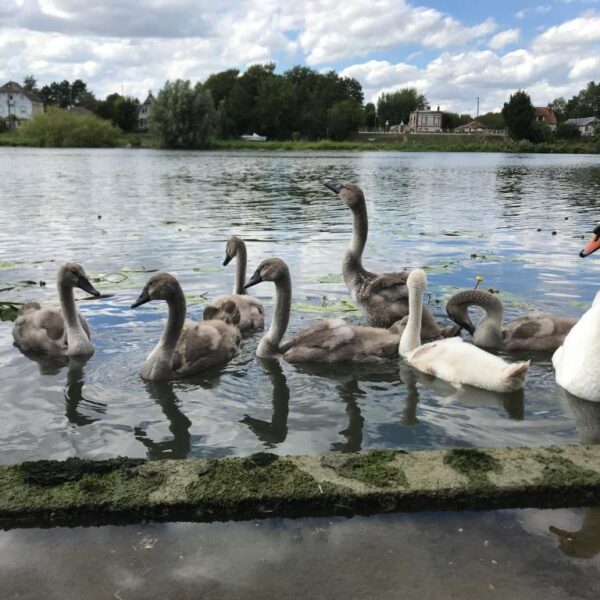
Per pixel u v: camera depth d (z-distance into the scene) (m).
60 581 1.06
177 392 1.88
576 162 17.31
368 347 2.17
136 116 40.84
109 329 2.40
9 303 2.65
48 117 27.77
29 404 1.76
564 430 1.62
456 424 1.65
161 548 1.14
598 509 1.26
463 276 3.21
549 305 2.67
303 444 1.53
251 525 1.21
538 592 1.03
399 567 1.09
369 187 8.91
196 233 4.53
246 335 2.44
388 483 1.26
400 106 50.38
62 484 1.27
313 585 1.04
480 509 1.26
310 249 3.94
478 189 8.62
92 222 5.07
